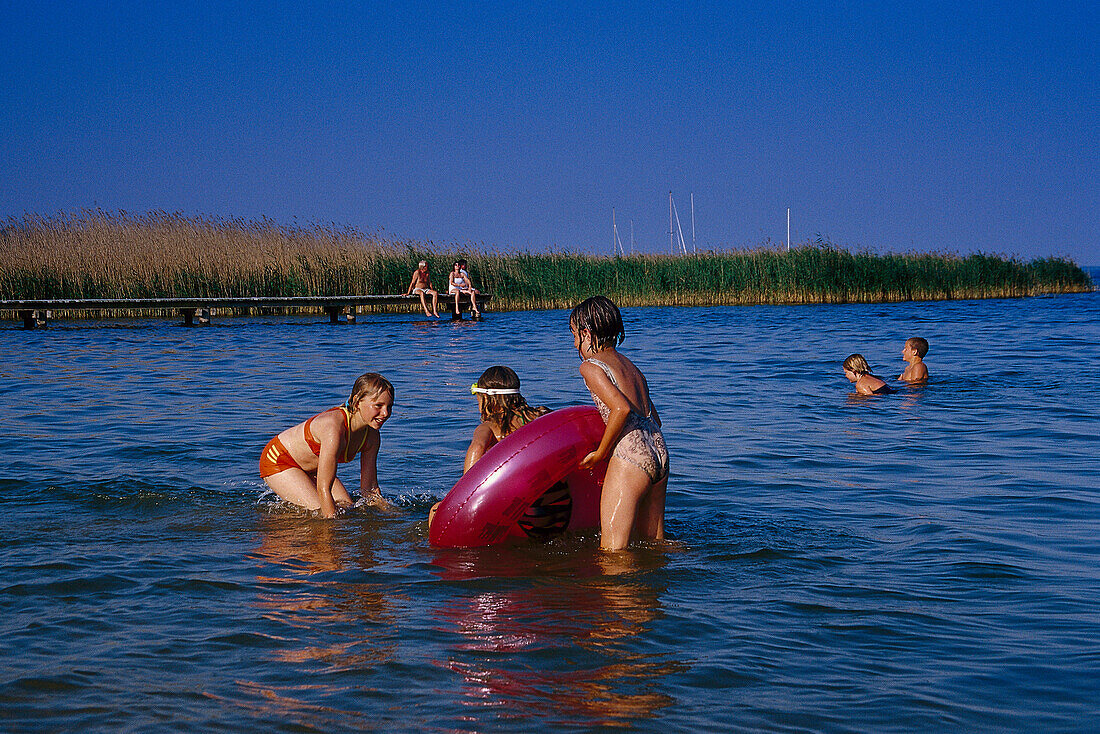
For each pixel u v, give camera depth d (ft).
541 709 9.39
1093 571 14.03
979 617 12.10
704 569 14.21
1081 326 67.72
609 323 15.69
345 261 92.17
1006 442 24.94
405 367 43.80
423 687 9.90
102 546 15.39
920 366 37.70
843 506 18.21
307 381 38.50
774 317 81.35
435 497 19.36
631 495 15.26
